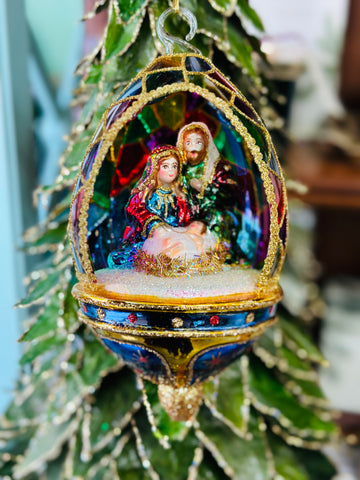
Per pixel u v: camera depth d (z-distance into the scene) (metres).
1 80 0.33
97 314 0.19
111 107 0.19
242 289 0.19
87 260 0.20
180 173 0.21
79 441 0.30
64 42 0.44
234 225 0.21
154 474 0.28
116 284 0.19
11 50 0.33
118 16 0.23
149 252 0.20
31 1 0.42
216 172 0.21
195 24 0.20
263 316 0.19
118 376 0.30
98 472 0.31
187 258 0.19
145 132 0.21
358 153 0.55
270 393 0.30
